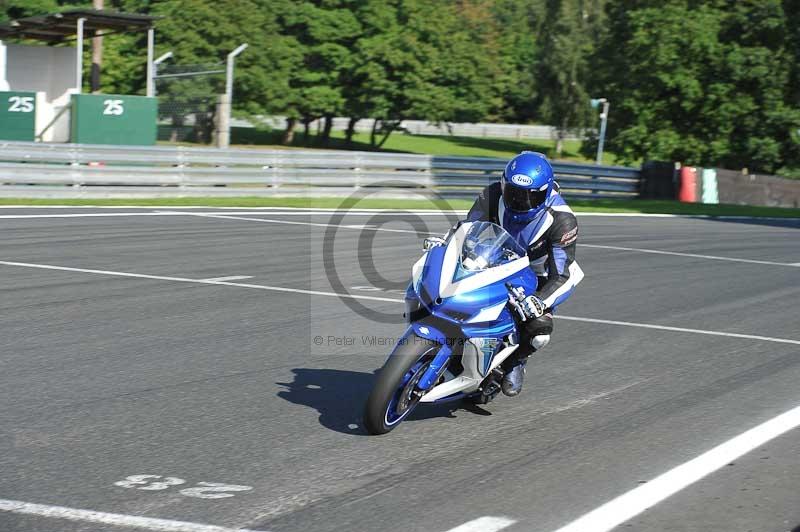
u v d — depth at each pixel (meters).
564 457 11.10
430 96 100.44
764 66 66.88
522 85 167.00
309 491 9.67
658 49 69.19
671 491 10.01
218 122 50.12
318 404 12.98
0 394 12.72
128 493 9.42
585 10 145.38
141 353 15.27
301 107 97.12
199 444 11.04
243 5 87.12
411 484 9.98
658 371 15.79
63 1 88.00
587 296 22.77
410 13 99.50
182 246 26.84
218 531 8.55
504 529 8.82
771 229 42.34
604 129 78.62
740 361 16.72
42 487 9.50
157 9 85.19
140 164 40.19
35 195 37.09
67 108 51.91
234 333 17.00
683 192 58.22
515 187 11.85
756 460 11.17
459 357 12.07
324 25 95.12
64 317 17.53
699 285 25.09
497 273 11.62
